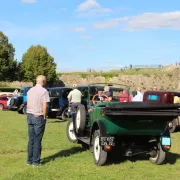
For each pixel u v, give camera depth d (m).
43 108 5.95
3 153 7.15
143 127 5.93
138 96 12.50
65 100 14.88
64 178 5.21
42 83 6.05
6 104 21.31
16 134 9.68
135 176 5.44
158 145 6.23
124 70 61.81
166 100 11.52
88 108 7.37
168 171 5.85
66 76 63.06
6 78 55.34
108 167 5.97
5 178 5.16
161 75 53.72
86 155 6.96
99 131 5.95
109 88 8.27
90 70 65.56
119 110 5.69
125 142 6.31
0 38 52.91
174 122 11.20
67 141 8.55
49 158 6.67
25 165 6.06
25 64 62.31
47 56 62.53
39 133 5.98
